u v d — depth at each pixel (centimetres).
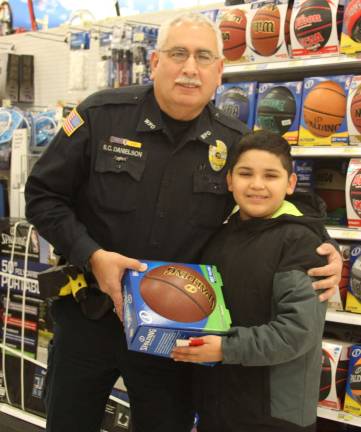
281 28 262
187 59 162
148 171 178
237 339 140
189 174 180
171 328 139
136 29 338
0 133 367
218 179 183
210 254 177
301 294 144
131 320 144
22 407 318
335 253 155
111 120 179
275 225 159
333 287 151
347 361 246
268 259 155
